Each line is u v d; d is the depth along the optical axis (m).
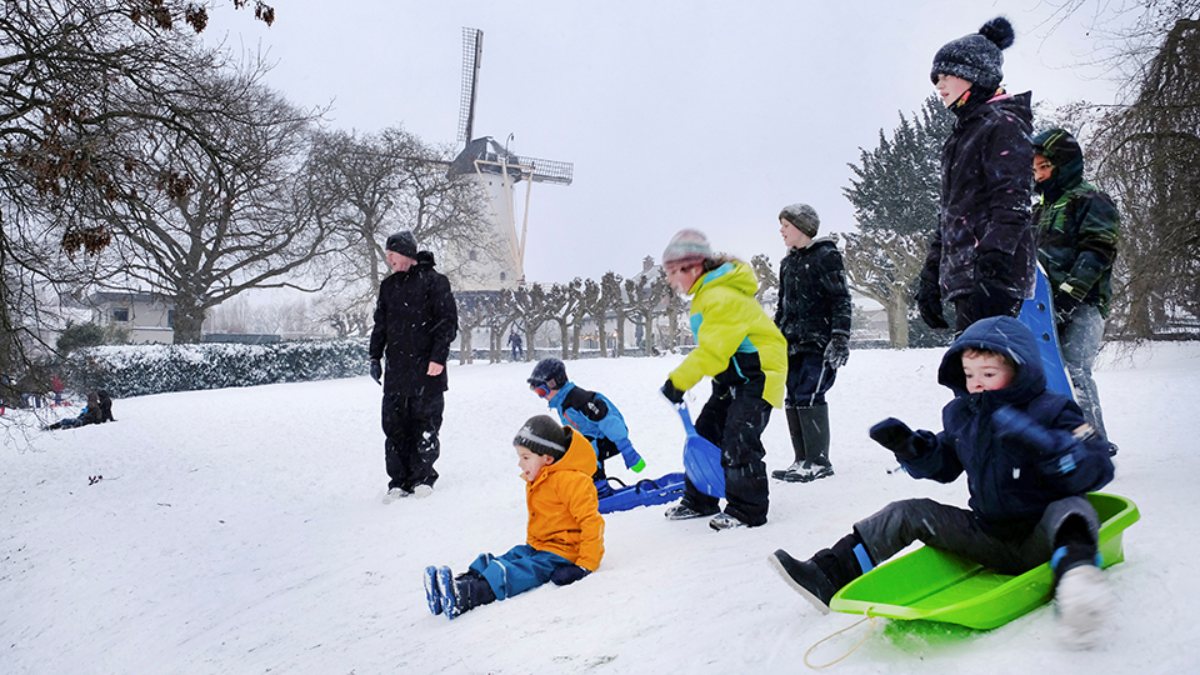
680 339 47.91
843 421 8.87
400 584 4.68
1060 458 2.42
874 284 37.12
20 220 11.21
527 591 3.92
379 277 43.72
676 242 4.64
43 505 9.21
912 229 41.44
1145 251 14.53
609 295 36.31
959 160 3.98
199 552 6.54
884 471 5.89
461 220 42.91
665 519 5.04
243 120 12.01
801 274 5.99
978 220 3.91
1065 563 2.29
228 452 11.66
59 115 9.49
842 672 2.29
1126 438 6.14
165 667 4.24
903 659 2.30
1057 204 4.94
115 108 10.67
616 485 6.55
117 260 13.67
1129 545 2.90
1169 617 2.24
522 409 13.19
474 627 3.46
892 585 2.66
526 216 60.28
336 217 38.34
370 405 16.88
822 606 2.71
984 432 2.64
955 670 2.18
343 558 5.57
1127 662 2.05
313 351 34.66
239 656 4.05
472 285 57.09
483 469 8.35
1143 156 14.15
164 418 17.28
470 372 28.03
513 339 44.47
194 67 11.48
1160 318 16.11
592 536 3.96
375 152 38.75
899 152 42.06
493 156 58.59
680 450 8.02
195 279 30.53
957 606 2.28
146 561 6.52
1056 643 2.20
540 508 4.12
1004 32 4.15
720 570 3.61
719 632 2.81
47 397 12.86
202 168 12.59
